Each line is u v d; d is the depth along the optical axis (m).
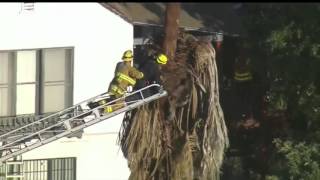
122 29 58.28
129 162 51.12
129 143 50.94
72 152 58.59
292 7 52.00
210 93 51.78
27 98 59.81
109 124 58.03
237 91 65.62
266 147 61.91
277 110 56.81
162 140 50.97
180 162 51.06
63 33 58.78
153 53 53.91
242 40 63.03
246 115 64.75
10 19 59.19
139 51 59.81
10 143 49.06
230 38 67.62
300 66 51.22
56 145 58.75
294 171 50.16
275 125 60.78
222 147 52.72
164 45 51.16
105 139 58.19
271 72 54.03
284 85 52.94
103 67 58.28
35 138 52.38
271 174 53.94
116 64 55.31
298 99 52.41
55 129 52.22
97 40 58.38
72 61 58.75
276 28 53.59
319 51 50.31
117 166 58.22
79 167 58.47
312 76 50.72
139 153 50.72
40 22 59.03
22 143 51.97
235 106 65.81
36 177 59.03
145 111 50.59
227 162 64.62
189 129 51.41
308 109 51.44
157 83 51.28
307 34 50.97
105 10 58.28
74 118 49.03
